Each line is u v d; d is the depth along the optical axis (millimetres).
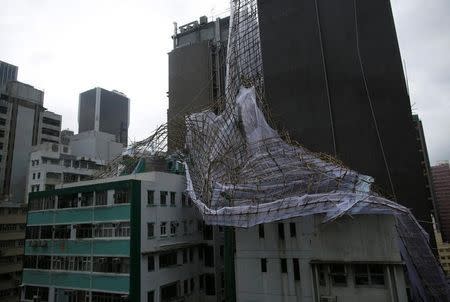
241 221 29453
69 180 75375
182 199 45000
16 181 82125
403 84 38844
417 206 35594
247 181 32438
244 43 54000
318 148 40781
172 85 73000
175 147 50562
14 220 62688
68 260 40469
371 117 39344
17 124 85000
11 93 86625
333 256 29359
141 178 41438
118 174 51219
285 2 46969
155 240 38969
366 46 41438
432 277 30484
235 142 40125
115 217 37719
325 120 41281
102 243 37938
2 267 58969
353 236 29078
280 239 31578
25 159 84750
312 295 29297
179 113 66875
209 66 70375
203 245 47062
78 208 41219
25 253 45125
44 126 91375
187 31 78250
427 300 29406
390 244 27844
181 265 42344
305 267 30156
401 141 37531
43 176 71750
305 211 27297
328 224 30078
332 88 41906
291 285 30359
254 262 32188
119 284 35594
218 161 37094
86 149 91312
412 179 36344
